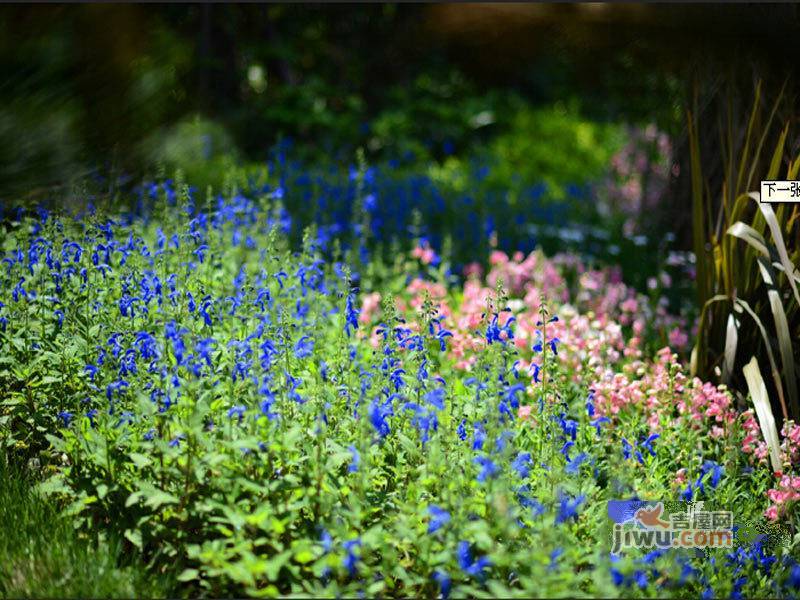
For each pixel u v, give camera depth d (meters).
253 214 7.05
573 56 4.25
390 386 4.14
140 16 8.80
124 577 3.66
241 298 4.56
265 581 3.75
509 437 3.74
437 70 18.14
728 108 5.46
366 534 3.44
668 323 6.44
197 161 8.40
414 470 3.87
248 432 3.76
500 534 3.72
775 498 4.30
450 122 17.25
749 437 4.64
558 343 5.29
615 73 7.89
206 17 15.59
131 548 3.94
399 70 18.52
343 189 9.34
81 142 6.96
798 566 3.90
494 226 9.55
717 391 4.91
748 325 5.19
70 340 4.53
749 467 4.62
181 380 3.84
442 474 3.81
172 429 3.97
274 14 17.30
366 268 6.94
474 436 3.88
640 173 9.95
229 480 3.70
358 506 3.55
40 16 7.14
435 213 9.75
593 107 18.02
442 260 7.70
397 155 15.48
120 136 7.44
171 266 5.27
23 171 6.26
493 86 18.66
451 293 7.40
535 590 3.32
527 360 5.52
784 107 5.22
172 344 3.99
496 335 3.96
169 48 9.37
